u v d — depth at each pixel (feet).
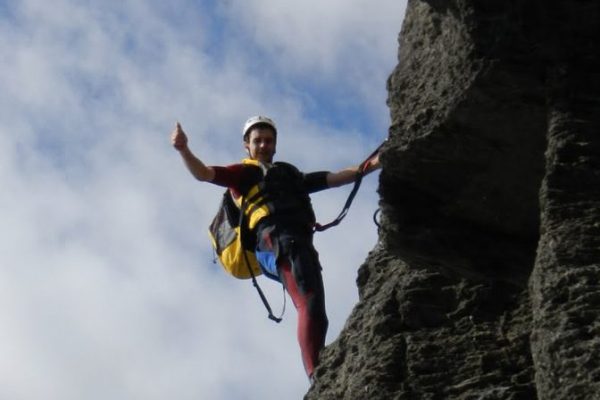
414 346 37.73
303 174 44.70
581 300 29.27
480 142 33.53
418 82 35.24
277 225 43.42
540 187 32.86
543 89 32.01
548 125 32.04
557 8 31.48
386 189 35.78
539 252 30.53
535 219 35.14
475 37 31.94
